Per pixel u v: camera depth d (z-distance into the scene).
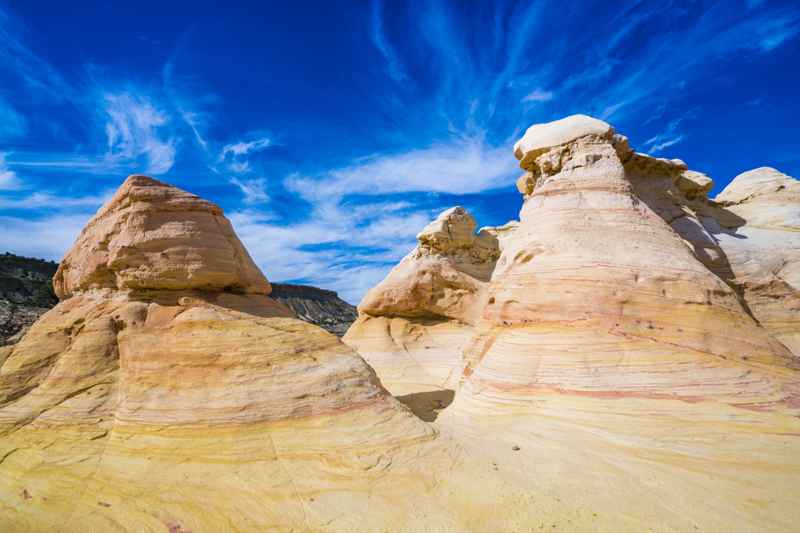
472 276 31.33
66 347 10.23
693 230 17.70
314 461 7.57
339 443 8.02
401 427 8.79
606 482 7.07
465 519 6.12
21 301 53.75
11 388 9.30
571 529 5.79
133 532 6.12
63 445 8.01
